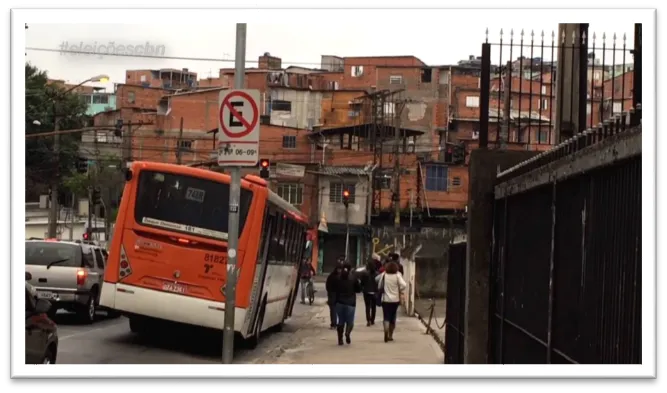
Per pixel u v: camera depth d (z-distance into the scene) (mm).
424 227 56375
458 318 12148
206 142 58250
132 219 14086
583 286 5742
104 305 14062
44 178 38844
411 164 59875
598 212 5457
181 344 15523
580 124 10688
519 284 8273
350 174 57969
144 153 56719
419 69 65562
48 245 18781
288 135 60094
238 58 10352
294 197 58656
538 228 7422
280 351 15820
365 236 57344
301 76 67375
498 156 10195
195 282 13922
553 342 6570
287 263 19344
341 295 17062
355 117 64250
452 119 65562
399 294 17500
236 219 10383
